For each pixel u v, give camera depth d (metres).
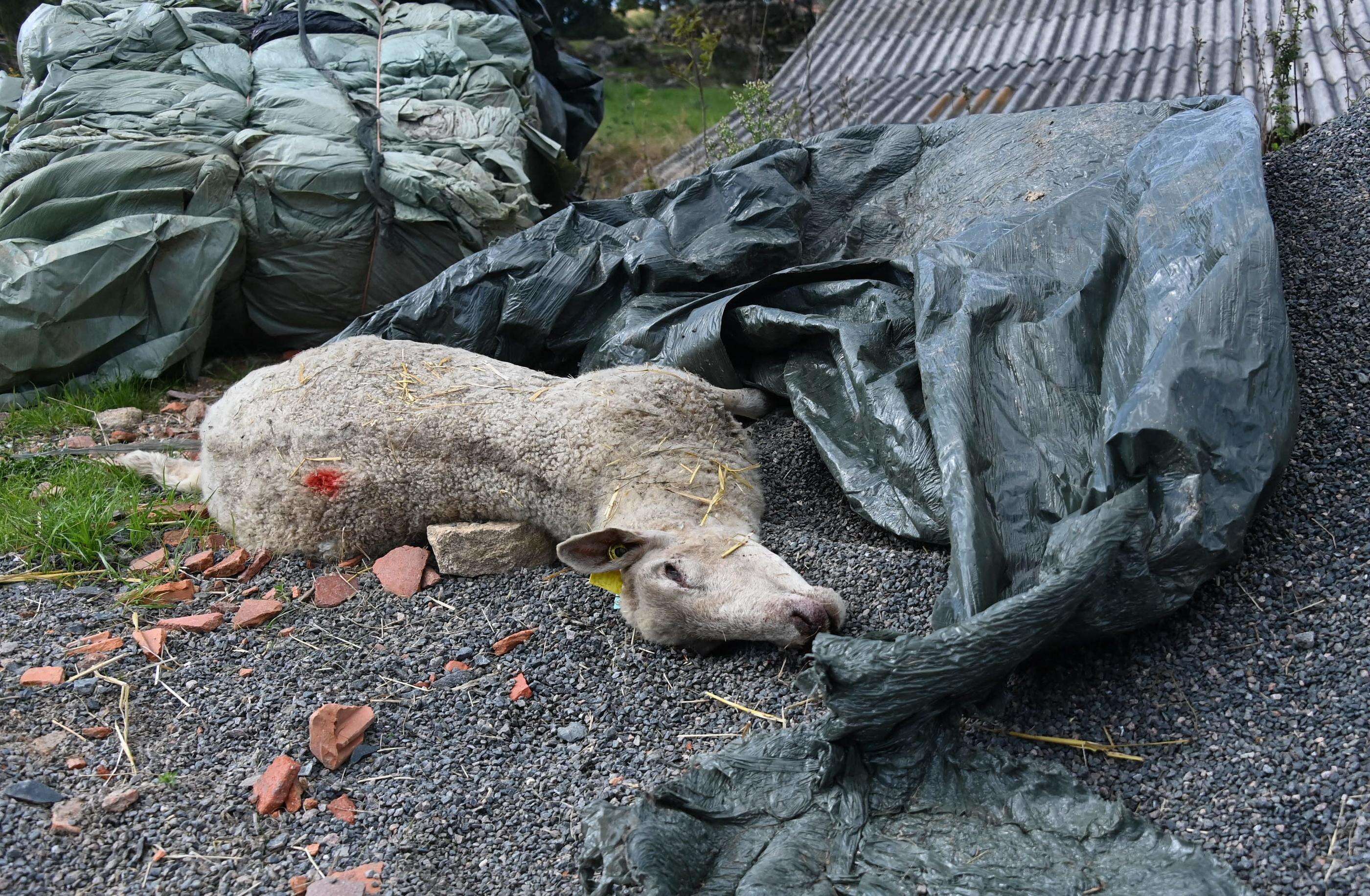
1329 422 3.74
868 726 2.81
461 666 3.80
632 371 4.66
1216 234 3.53
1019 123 5.29
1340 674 2.96
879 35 11.63
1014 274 3.89
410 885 3.00
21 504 5.04
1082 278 3.75
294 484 4.58
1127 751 2.96
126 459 5.54
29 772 3.41
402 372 4.78
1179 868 2.50
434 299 5.65
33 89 7.07
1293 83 6.85
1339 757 2.76
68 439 6.05
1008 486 3.39
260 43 7.41
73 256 6.19
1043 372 3.55
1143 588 3.00
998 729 3.10
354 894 2.93
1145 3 10.73
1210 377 3.13
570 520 4.35
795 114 8.04
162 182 6.41
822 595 3.47
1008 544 3.29
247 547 4.79
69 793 3.34
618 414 4.36
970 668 2.76
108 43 7.00
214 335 7.19
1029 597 2.79
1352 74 7.60
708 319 4.94
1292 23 9.00
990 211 4.89
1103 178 4.20
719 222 5.45
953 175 5.27
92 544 4.74
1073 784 2.78
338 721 3.44
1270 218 3.50
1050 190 4.77
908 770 2.88
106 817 3.25
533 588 4.23
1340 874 2.50
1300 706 2.93
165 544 4.88
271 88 6.92
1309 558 3.31
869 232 5.41
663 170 10.30
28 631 4.16
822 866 2.67
